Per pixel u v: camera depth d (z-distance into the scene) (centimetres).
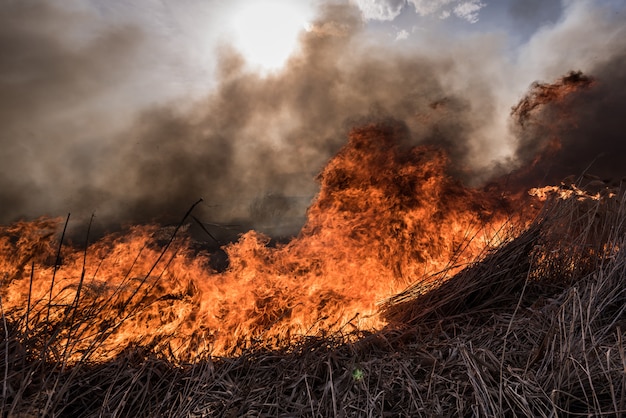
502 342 231
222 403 189
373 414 184
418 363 218
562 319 213
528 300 285
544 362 202
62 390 173
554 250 314
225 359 222
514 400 178
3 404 168
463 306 287
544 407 182
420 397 185
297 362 221
